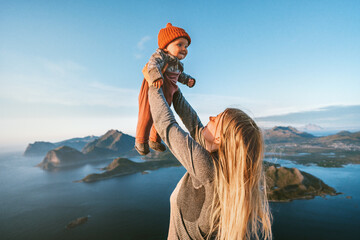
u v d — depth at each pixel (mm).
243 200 1131
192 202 1222
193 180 1218
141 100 1507
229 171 1152
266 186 1308
